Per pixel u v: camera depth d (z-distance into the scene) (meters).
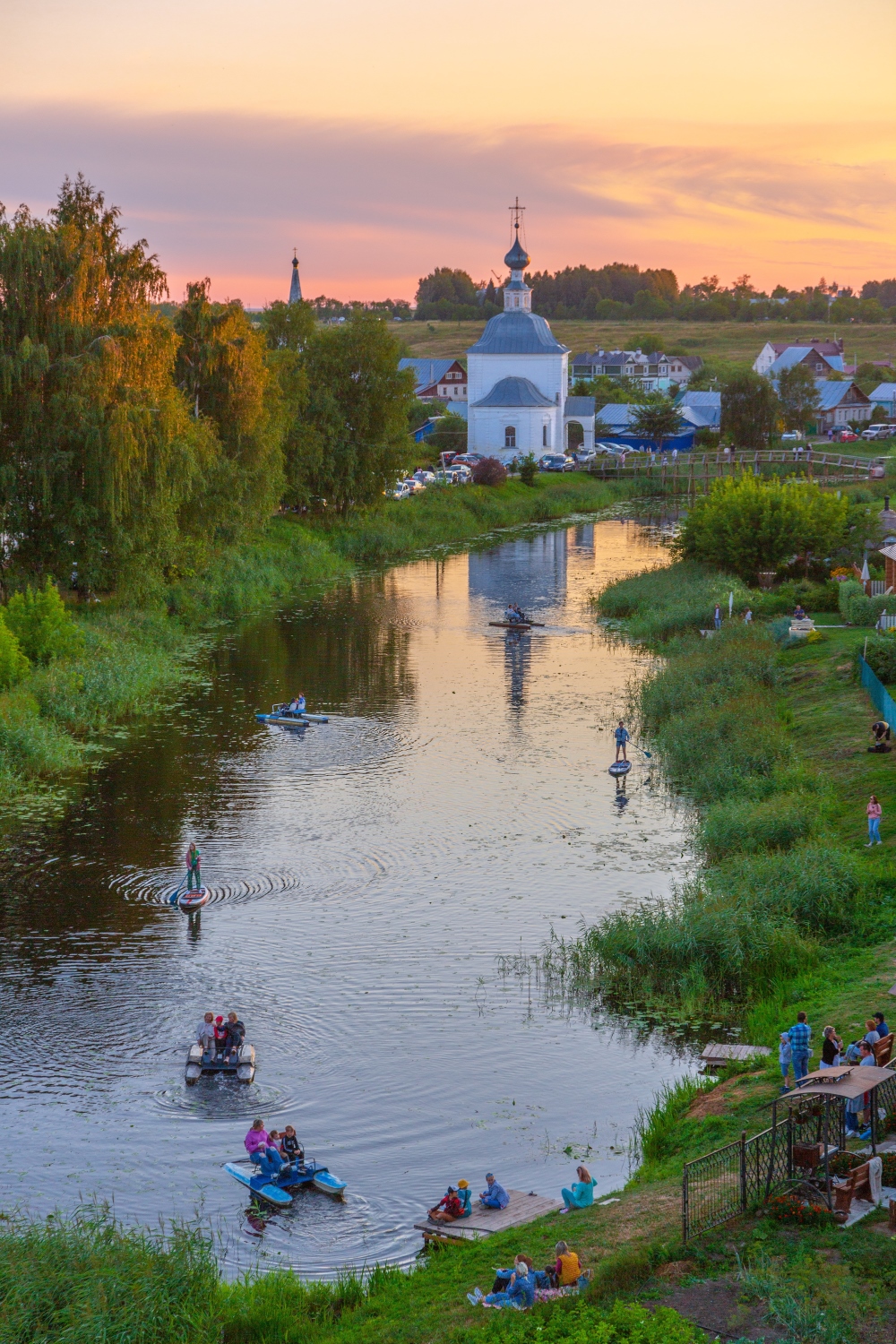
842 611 75.06
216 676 68.50
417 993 33.16
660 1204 22.17
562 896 39.31
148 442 68.12
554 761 53.56
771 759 49.19
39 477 65.75
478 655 74.19
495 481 144.62
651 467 166.50
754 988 32.84
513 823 45.84
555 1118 27.45
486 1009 32.41
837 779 46.41
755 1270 19.62
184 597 81.69
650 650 75.31
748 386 193.62
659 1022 31.75
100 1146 26.45
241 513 90.19
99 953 35.16
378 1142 26.66
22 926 36.81
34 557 69.12
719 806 44.66
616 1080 29.06
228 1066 29.45
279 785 50.00
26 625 61.56
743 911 34.91
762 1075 27.47
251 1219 24.19
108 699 59.62
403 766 52.69
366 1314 20.52
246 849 43.12
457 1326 19.39
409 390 118.62
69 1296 20.67
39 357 64.38
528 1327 18.77
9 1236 22.41
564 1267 20.00
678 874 41.06
